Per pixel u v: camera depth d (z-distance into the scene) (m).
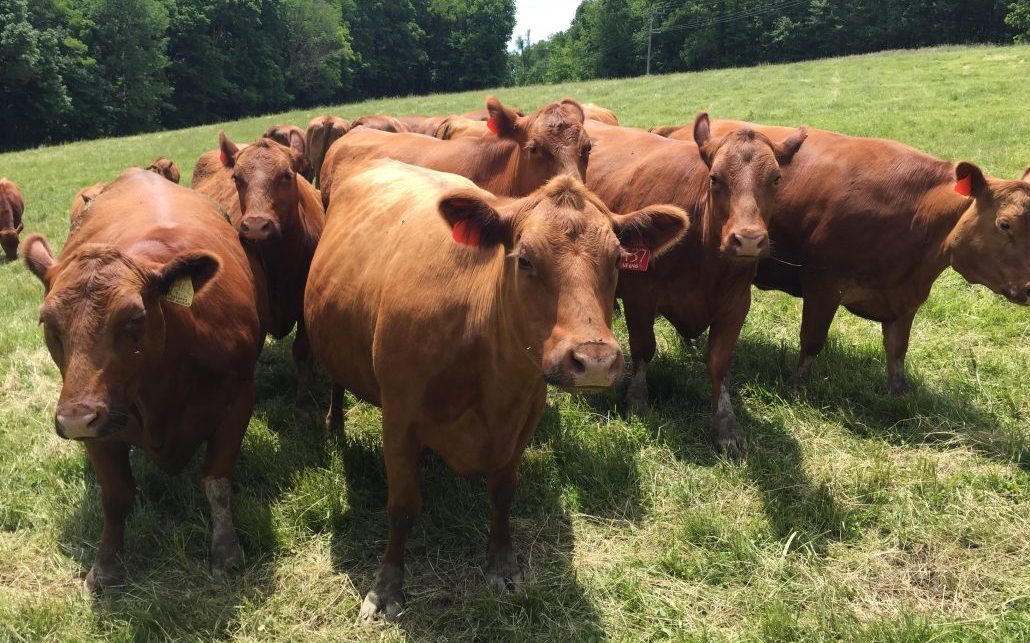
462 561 4.49
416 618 4.05
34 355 7.38
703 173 5.95
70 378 3.43
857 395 6.35
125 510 4.34
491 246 3.32
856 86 24.95
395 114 31.81
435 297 3.76
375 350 4.04
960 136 14.88
